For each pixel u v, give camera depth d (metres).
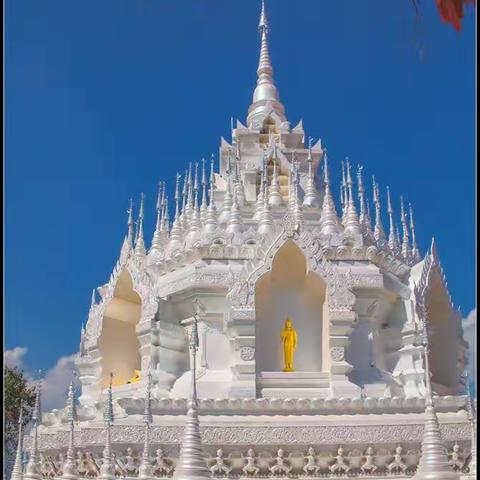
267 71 40.84
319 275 28.52
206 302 29.61
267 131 38.56
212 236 30.89
